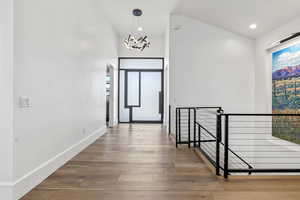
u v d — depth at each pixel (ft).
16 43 6.04
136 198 6.15
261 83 16.56
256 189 6.70
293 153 13.20
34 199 6.08
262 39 16.44
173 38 17.03
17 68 6.09
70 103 10.09
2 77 5.89
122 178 7.66
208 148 16.81
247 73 17.48
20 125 6.25
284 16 12.99
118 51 23.45
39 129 7.32
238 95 17.37
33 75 6.92
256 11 13.53
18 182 6.10
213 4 14.28
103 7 15.87
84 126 12.21
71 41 10.14
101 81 16.07
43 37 7.55
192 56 17.11
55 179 7.55
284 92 14.08
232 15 14.96
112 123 21.34
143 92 24.52
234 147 17.34
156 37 23.47
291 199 6.05
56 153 8.66
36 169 7.09
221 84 17.29
